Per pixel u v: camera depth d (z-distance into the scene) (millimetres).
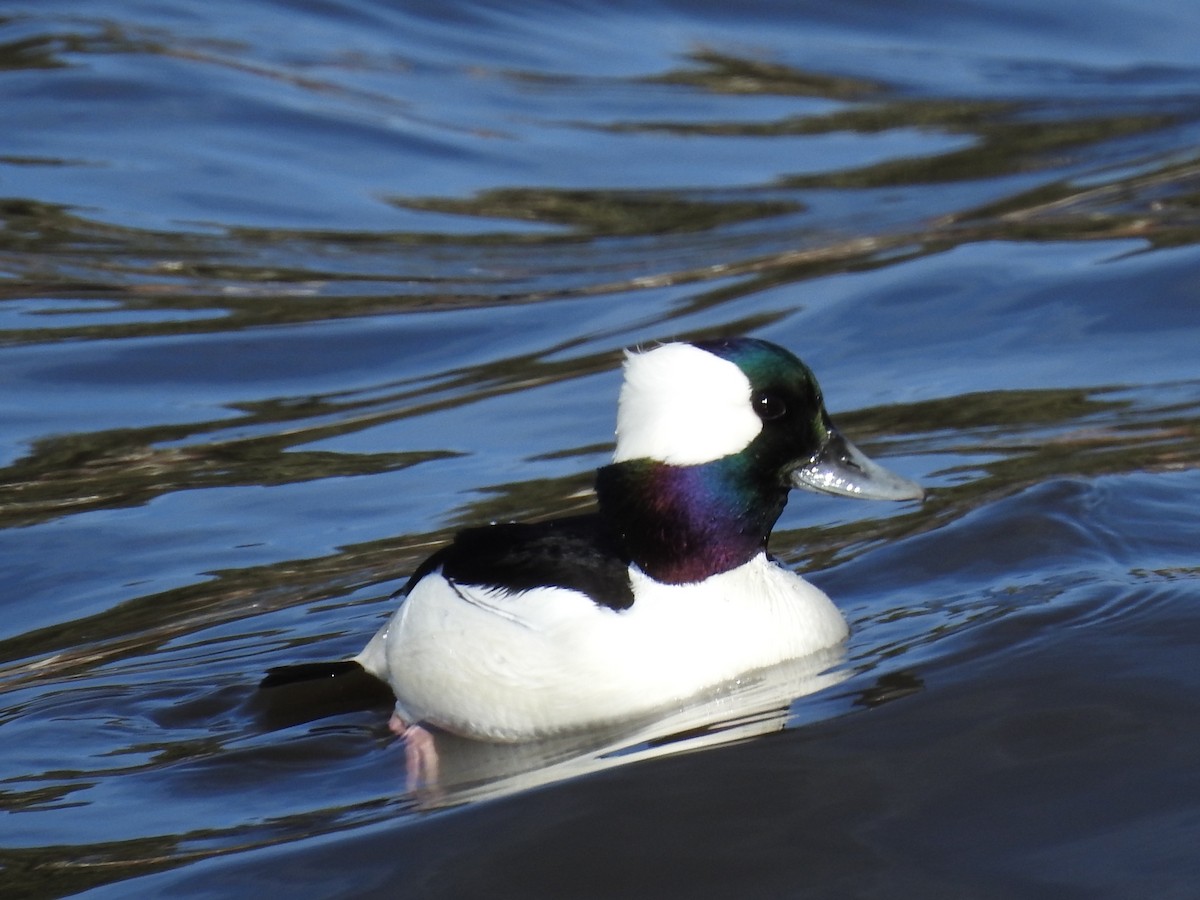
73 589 11078
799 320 15867
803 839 6969
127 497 12445
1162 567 9773
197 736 8961
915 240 17969
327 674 9508
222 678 9664
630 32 26766
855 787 7352
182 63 22984
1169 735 7520
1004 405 13367
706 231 18875
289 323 16078
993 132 22438
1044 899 6363
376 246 18297
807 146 22000
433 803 7777
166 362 15125
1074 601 9273
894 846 6848
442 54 25094
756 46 26438
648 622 8633
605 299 16828
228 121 21344
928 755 7574
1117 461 11758
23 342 15469
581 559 8930
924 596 9828
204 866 7262
